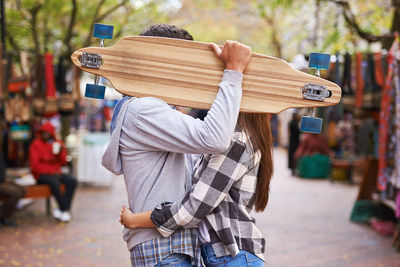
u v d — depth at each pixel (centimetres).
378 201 721
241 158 187
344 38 962
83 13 1098
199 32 1529
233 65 182
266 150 201
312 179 1325
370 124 1085
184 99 186
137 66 187
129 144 188
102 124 1714
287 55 1327
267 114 202
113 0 1071
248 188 195
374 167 796
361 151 1116
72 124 1614
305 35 1141
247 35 1698
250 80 185
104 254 575
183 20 1337
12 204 710
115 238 653
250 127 198
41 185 747
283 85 185
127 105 188
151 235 188
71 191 758
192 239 191
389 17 954
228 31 1652
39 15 1107
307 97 184
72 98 797
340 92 183
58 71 788
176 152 187
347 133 1408
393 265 548
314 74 196
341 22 965
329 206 913
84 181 1097
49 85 766
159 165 188
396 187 627
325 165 1326
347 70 712
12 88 733
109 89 1572
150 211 185
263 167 203
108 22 1069
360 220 771
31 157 750
